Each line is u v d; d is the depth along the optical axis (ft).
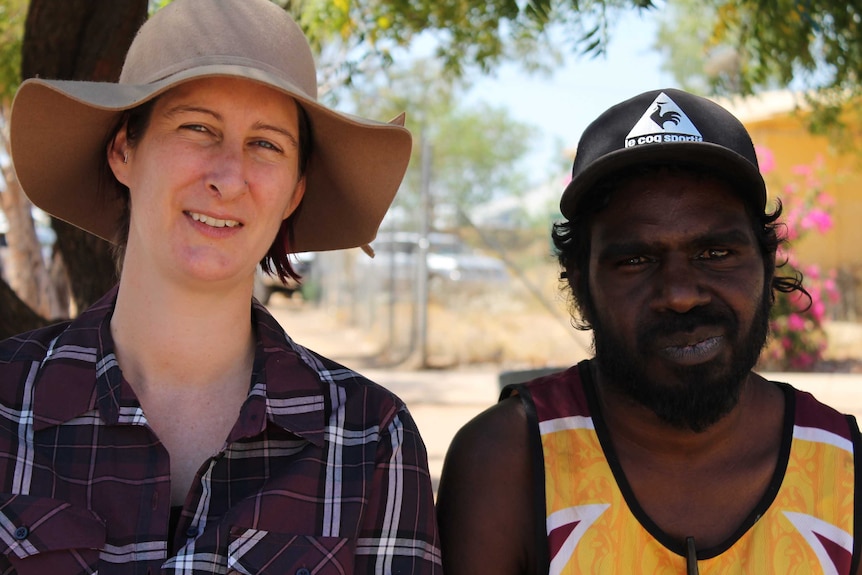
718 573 5.73
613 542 5.79
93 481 5.23
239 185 5.23
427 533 5.74
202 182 5.26
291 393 5.69
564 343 37.32
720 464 5.98
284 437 5.62
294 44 5.71
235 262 5.37
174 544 5.22
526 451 6.12
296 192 6.23
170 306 5.50
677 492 5.94
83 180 6.20
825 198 32.22
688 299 5.63
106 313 5.79
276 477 5.43
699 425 5.79
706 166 5.72
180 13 5.55
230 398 5.71
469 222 34.30
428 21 13.85
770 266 6.24
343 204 6.69
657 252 5.74
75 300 11.24
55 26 9.84
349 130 6.03
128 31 9.97
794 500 5.84
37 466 5.17
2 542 4.94
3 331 10.64
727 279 5.77
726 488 5.92
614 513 5.84
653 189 5.75
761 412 6.12
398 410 5.90
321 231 6.96
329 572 5.27
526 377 12.60
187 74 5.12
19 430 5.27
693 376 5.70
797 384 26.27
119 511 5.18
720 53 17.16
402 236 37.88
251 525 5.24
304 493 5.43
